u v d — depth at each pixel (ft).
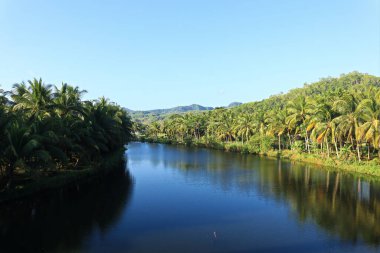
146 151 341.62
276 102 614.75
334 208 111.04
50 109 155.84
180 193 134.21
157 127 604.08
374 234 85.81
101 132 195.21
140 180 163.94
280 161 242.37
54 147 129.80
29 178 138.62
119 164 221.87
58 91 169.17
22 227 90.74
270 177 170.60
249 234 86.63
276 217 101.40
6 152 109.50
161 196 128.77
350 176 171.12
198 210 109.50
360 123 182.29
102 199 123.24
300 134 278.87
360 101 194.59
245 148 310.65
